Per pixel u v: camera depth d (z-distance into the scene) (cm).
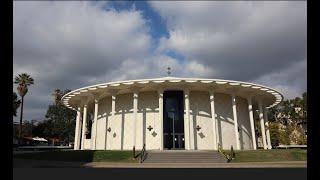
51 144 9219
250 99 3931
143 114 3706
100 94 3928
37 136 9206
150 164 2498
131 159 2783
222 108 3838
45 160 2850
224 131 3769
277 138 6438
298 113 7450
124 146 3706
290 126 7181
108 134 3897
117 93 3822
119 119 3816
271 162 2620
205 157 2780
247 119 4128
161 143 3475
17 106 7269
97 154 2942
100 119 4106
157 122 3647
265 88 3681
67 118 8619
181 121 3662
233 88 3666
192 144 3584
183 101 3700
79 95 4094
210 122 3716
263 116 4506
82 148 4469
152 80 3394
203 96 3772
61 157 2922
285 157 2862
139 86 3566
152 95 3734
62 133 8544
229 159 2697
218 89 3716
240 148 3778
